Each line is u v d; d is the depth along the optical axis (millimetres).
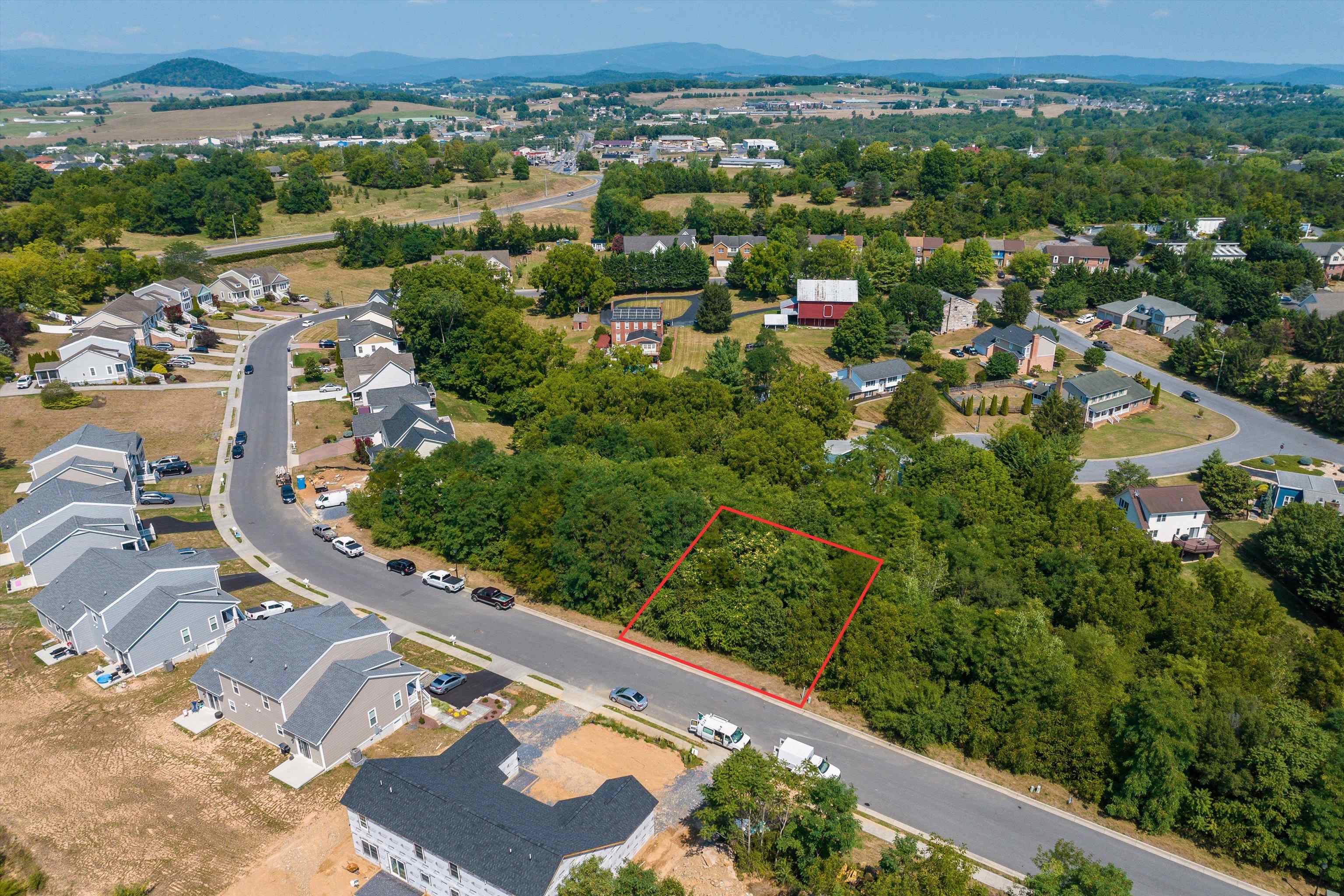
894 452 94125
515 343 123875
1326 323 150875
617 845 44062
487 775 49594
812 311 165875
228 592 71250
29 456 95188
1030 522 81500
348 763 52844
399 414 103125
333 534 81938
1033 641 58938
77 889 43125
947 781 54219
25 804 48406
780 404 107125
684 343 156625
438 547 79750
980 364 149500
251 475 95938
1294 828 49031
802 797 45812
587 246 197625
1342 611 79500
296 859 45500
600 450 93250
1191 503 98250
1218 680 59219
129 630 60594
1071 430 117875
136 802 48969
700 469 86375
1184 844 50875
